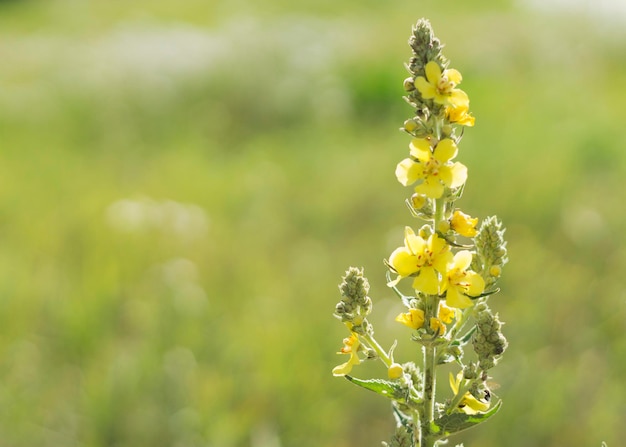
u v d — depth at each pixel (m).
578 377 5.98
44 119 14.34
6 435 5.68
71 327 6.65
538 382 5.87
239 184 10.66
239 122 14.42
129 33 22.41
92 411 5.72
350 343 2.54
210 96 15.02
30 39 22.70
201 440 5.55
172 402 5.78
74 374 6.32
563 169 9.77
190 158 12.12
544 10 21.61
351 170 10.80
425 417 2.42
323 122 13.88
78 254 8.23
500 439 5.50
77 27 25.41
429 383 2.42
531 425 5.56
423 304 2.43
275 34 19.19
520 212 8.70
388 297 7.33
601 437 5.48
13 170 11.53
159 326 6.65
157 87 15.43
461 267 2.37
